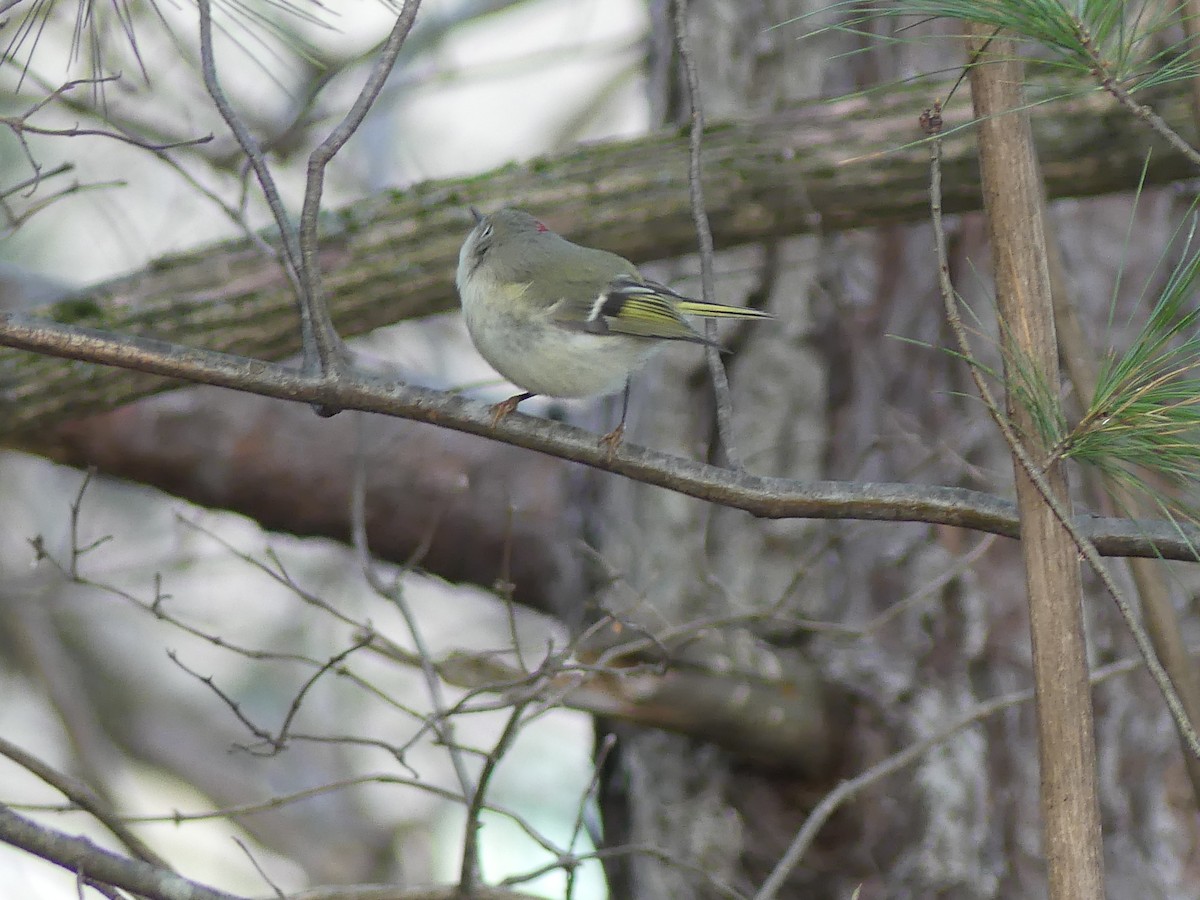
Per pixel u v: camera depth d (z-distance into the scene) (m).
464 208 8.44
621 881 9.35
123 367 5.54
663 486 5.77
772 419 8.98
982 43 5.11
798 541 8.73
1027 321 5.06
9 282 10.09
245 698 14.83
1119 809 8.17
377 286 8.38
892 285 8.86
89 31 6.13
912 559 8.48
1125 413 4.91
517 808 14.11
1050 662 5.01
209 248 8.54
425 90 14.02
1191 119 7.86
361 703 14.68
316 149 5.46
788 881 8.39
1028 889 8.01
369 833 14.76
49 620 14.38
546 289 7.55
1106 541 5.45
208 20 5.59
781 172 8.29
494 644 14.26
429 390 5.75
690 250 8.66
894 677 8.30
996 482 8.30
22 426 8.42
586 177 8.45
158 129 10.21
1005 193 5.09
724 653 8.12
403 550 9.78
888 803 8.19
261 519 9.74
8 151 12.27
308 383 5.61
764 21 9.20
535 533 9.60
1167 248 5.04
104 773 14.26
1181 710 4.48
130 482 9.65
